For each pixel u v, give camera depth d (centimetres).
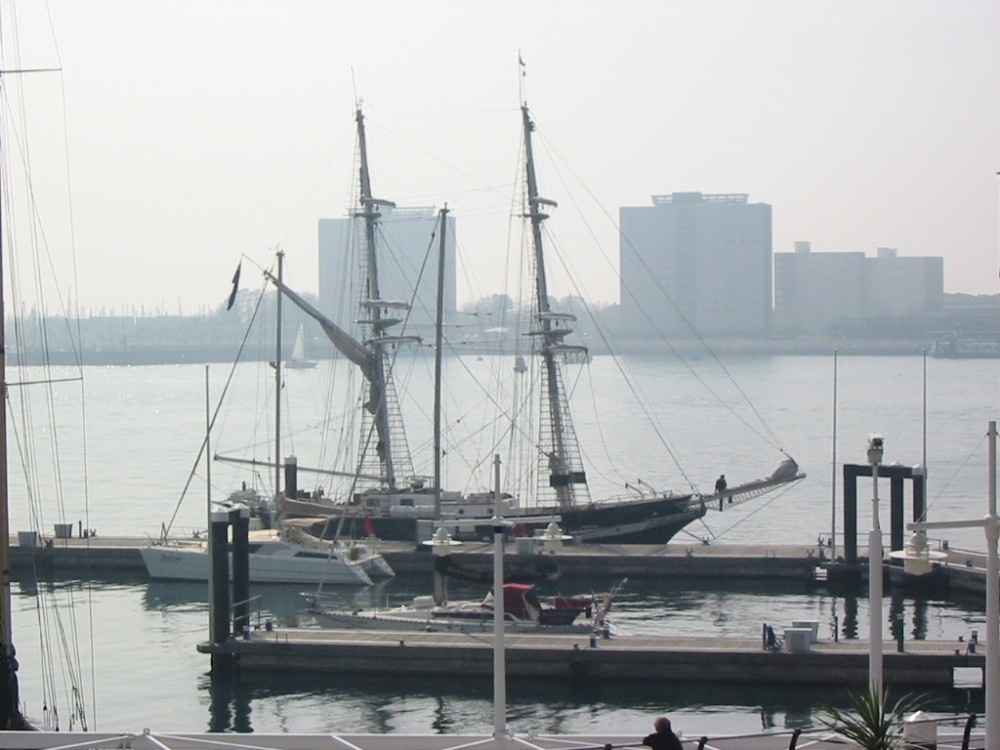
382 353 15125
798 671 8225
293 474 14888
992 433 4191
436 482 13012
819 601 11112
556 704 7994
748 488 14038
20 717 6147
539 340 18488
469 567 12025
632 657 8362
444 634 8938
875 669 4634
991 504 4184
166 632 10106
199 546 12519
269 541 12031
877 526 4675
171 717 7900
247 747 4697
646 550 12462
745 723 7538
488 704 8025
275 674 8650
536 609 9250
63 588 11988
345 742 4700
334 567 11912
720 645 8538
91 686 8569
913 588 11275
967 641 8662
